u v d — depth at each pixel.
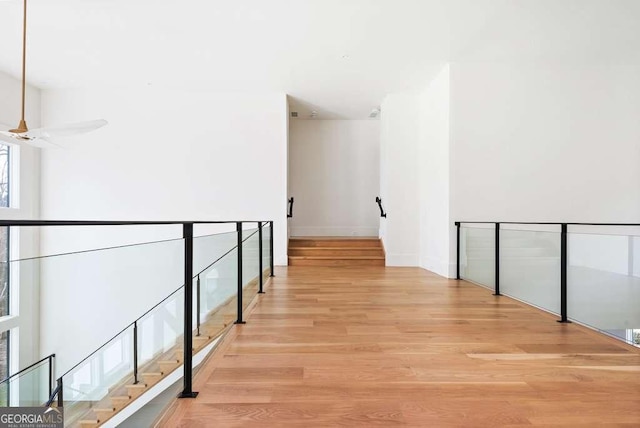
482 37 4.65
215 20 4.24
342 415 1.74
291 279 5.52
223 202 6.73
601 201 5.49
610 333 2.93
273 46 4.88
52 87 6.44
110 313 1.68
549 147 5.48
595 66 5.51
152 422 1.73
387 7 3.97
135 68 5.63
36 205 6.39
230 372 2.22
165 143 6.66
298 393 1.96
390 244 6.91
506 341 2.78
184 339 1.93
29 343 1.44
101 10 4.03
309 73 5.84
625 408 1.81
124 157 6.60
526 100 5.46
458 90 5.43
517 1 3.87
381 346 2.67
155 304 1.88
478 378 2.14
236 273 3.30
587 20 4.25
